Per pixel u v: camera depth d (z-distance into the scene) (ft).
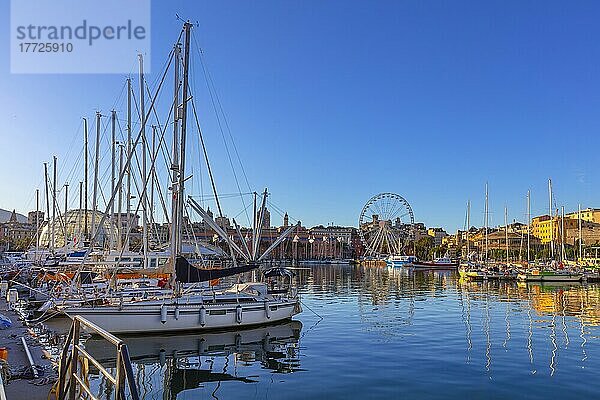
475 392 63.93
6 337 77.36
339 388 66.08
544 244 601.21
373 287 262.26
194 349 92.73
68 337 38.11
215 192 145.38
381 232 631.56
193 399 62.28
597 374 72.59
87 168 207.51
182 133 114.93
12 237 562.66
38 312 111.04
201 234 343.46
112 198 128.77
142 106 165.78
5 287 153.17
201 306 108.27
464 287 261.03
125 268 138.51
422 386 66.69
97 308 100.73
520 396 62.18
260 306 116.88
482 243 618.85
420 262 565.53
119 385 26.53
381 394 63.31
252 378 71.72
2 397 35.91
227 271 116.06
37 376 50.70
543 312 148.46
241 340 101.55
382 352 88.38
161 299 107.86
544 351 88.58
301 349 92.07
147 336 103.09
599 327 116.98
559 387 65.98
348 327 118.42
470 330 112.88
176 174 115.96
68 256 182.80
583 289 243.40
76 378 35.88
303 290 240.73
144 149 165.68
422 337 103.65
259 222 202.39
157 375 73.82
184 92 114.93
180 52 117.50
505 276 312.91
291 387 66.80
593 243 629.92
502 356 84.53
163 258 155.63
